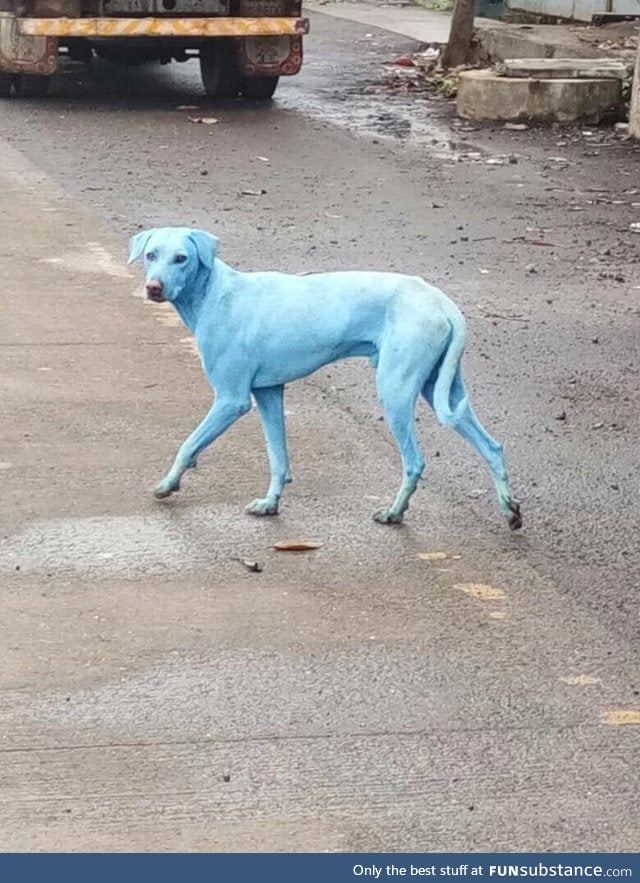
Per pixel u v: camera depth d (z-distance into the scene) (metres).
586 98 13.21
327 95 14.74
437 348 5.70
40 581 5.46
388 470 6.25
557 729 4.88
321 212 9.62
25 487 6.02
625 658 5.17
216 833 4.51
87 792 4.62
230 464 6.25
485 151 11.98
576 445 6.54
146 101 14.08
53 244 8.71
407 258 8.75
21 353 7.17
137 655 5.12
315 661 5.12
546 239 9.26
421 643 5.21
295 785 4.66
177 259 5.62
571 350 7.52
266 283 5.74
